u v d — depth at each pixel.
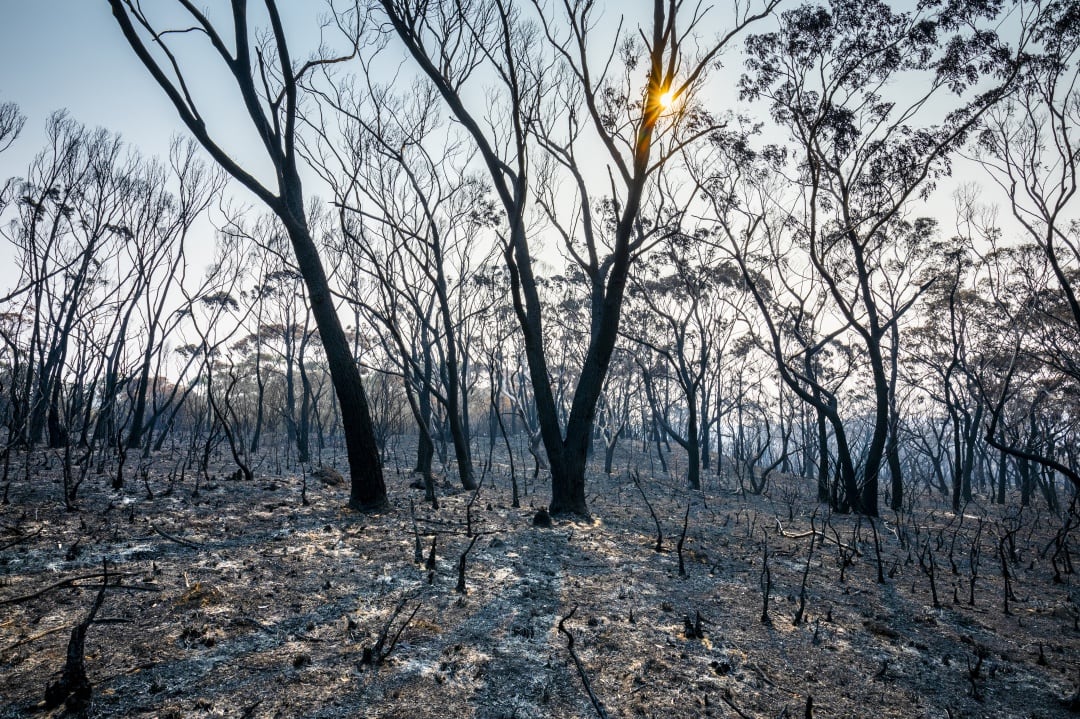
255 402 36.72
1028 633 6.81
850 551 10.49
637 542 9.80
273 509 9.72
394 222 14.22
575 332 32.97
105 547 6.91
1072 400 27.83
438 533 8.96
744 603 7.01
